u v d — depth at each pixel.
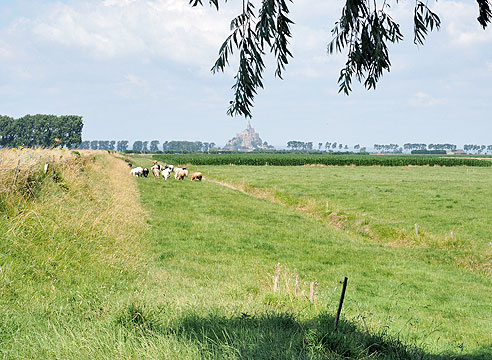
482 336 9.60
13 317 6.37
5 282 7.91
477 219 26.33
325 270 15.52
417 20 5.28
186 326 6.16
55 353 4.92
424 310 11.61
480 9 5.17
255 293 10.77
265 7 4.59
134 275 11.16
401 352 6.48
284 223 24.77
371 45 5.22
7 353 5.05
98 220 13.73
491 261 17.55
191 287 10.79
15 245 9.51
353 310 10.33
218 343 5.20
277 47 4.80
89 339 5.29
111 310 7.15
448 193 40.00
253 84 4.78
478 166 99.44
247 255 16.83
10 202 11.24
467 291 13.74
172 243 17.42
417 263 17.33
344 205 32.09
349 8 4.93
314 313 8.12
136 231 17.52
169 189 36.69
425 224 24.64
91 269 10.29
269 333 5.93
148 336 5.43
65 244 10.76
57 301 7.73
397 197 36.94
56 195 14.22
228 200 32.88
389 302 11.98
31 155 17.38
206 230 20.91
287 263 16.02
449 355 7.50
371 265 16.56
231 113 4.85
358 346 6.11
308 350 5.41
